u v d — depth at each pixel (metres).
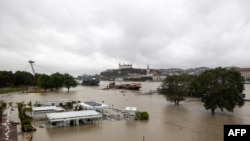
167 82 104.50
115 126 59.09
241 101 71.44
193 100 117.88
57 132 52.94
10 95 153.12
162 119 68.38
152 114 77.31
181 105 100.56
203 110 85.31
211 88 73.69
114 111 81.81
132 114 70.88
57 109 75.25
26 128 53.47
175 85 102.31
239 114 76.12
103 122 63.69
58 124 58.88
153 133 52.47
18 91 185.25
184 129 56.12
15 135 50.16
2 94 159.88
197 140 47.06
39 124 60.94
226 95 71.06
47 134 51.25
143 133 52.50
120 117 70.81
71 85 192.12
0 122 62.34
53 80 185.62
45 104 92.44
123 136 49.97
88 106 77.62
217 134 51.34
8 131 53.16
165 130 55.09
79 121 61.88
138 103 108.31
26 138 47.94
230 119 67.62
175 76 103.88
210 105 74.31
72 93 172.62
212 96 74.19
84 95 154.62
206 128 56.94
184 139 47.78
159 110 86.19
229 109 70.31
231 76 71.56
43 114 72.06
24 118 62.22
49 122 58.09
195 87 85.44
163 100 121.12
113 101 117.69
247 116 72.38
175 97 101.94
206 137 49.12
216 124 61.19
